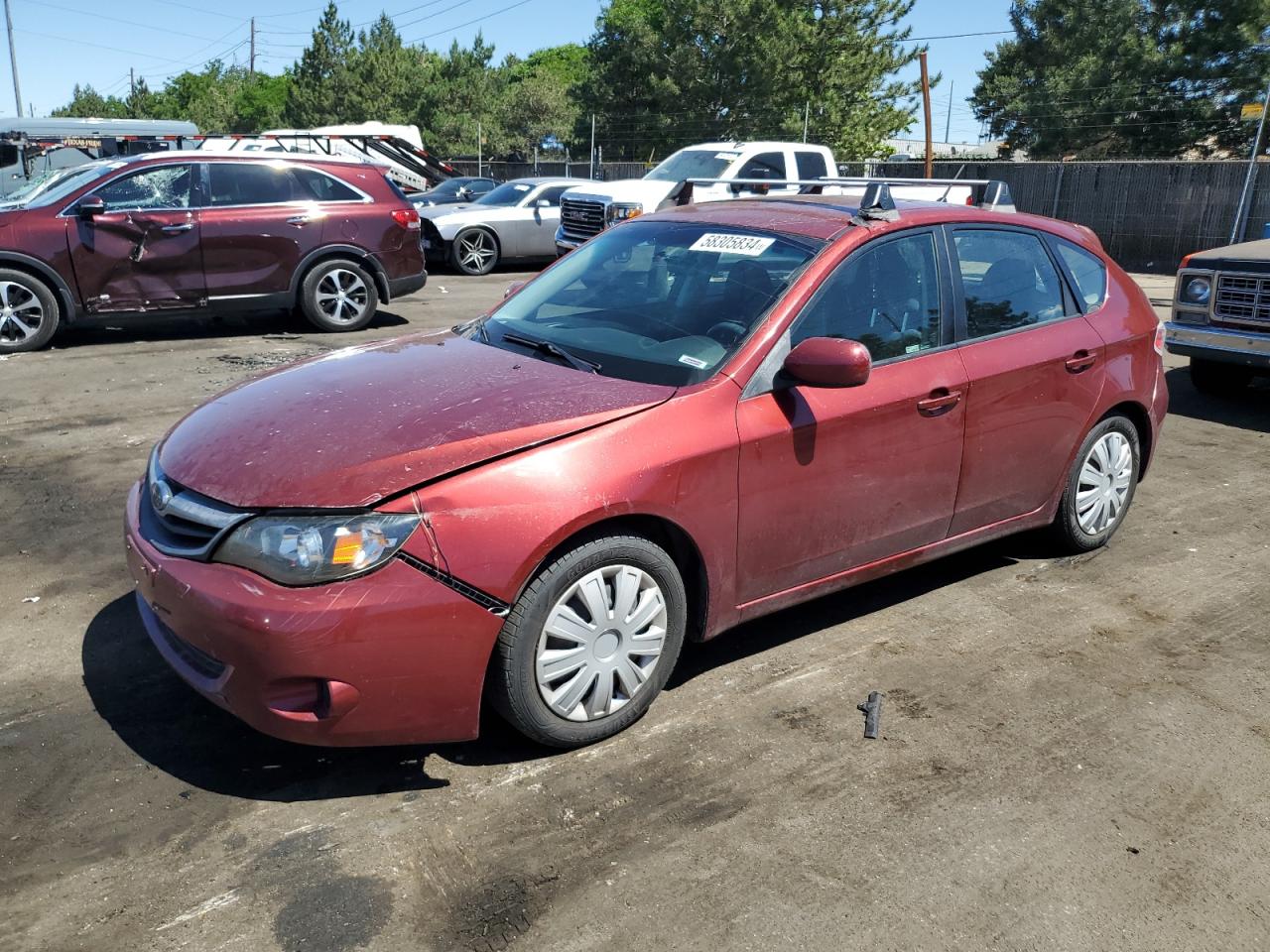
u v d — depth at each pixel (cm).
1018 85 3972
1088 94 3731
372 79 6119
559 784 312
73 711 346
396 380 353
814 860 282
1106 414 482
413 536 284
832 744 338
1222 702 371
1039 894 272
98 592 437
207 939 249
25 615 415
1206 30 3550
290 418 327
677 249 418
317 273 1034
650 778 317
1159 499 594
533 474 300
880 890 271
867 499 384
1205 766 332
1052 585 468
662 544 341
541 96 6531
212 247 974
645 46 4372
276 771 317
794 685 375
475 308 1270
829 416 362
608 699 328
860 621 429
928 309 406
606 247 448
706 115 4275
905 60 4206
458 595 288
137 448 638
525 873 274
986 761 331
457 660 292
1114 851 290
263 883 269
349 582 279
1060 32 3909
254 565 282
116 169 942
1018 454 438
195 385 807
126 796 302
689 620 358
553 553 307
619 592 321
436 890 268
